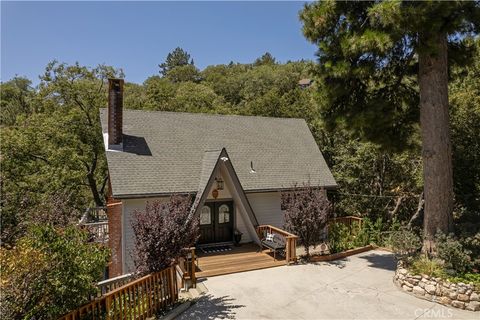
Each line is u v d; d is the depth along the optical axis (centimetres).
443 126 1100
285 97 4684
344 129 1328
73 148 2436
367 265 1325
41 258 630
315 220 1371
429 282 990
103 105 2669
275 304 959
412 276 1034
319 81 1295
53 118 2522
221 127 2005
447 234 1074
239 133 2006
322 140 2666
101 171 2820
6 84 5372
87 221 1930
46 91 2639
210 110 5172
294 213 1383
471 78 2023
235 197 1587
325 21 1172
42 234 694
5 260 613
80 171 2373
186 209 1018
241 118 2156
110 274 1549
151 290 892
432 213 1099
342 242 1538
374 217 2164
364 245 1600
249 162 1800
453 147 1680
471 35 1075
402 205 2195
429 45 1008
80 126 2589
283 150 1994
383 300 980
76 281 662
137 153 1591
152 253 924
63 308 659
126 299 805
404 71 1270
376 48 1053
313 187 1587
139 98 5581
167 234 938
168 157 1636
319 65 1250
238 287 1098
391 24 970
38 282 619
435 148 1098
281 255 1448
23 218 1352
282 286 1102
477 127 1669
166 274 955
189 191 1493
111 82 1579
